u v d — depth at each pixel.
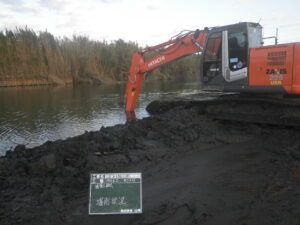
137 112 14.43
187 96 20.47
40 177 5.00
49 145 7.03
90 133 8.00
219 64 8.24
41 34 51.44
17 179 4.88
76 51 54.88
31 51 48.62
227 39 7.90
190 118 8.73
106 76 59.34
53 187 4.48
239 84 7.83
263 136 7.25
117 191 3.52
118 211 3.45
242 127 8.03
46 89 34.09
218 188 4.38
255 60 7.46
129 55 61.75
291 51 6.87
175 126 7.77
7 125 11.89
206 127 8.00
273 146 6.38
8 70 44.59
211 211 3.69
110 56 61.69
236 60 7.81
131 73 12.84
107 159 5.71
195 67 71.44
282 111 7.39
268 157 5.68
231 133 7.61
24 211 3.88
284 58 6.97
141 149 6.40
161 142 6.90
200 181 4.70
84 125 11.78
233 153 6.11
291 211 3.54
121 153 6.17
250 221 3.41
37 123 12.24
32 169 5.14
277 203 3.77
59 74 49.88
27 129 11.19
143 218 3.61
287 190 4.13
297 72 6.80
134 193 3.52
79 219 3.66
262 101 7.74
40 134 10.46
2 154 8.27
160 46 11.53
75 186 4.73
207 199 4.02
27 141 9.60
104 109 15.84
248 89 7.68
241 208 3.72
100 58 60.78
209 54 8.48
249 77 7.62
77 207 3.99
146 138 7.19
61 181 4.75
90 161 5.49
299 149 6.00
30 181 4.81
